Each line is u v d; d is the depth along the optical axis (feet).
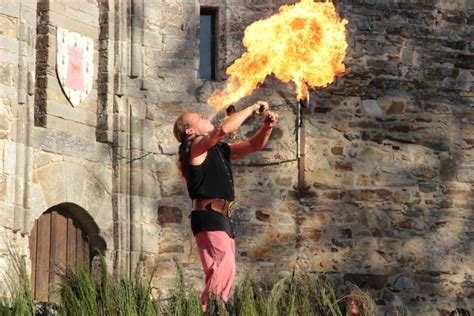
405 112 67.62
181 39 64.64
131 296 28.73
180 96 64.13
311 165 65.31
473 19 69.67
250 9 65.21
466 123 68.80
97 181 61.46
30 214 56.70
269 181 64.44
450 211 67.67
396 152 67.21
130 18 63.57
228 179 31.94
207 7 65.36
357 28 66.80
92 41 62.80
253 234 63.62
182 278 30.81
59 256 59.77
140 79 63.36
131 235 61.82
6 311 27.48
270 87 65.16
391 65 67.56
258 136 32.14
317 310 30.32
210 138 30.86
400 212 66.69
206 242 31.35
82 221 61.21
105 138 62.18
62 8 60.90
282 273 63.77
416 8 68.49
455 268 67.31
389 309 65.46
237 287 30.22
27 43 57.77
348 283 65.05
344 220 65.57
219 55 64.95
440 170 67.92
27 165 56.90
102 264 29.53
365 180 66.33
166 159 63.46
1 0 56.70
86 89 61.82
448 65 68.85
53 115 59.57
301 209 64.85
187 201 63.36
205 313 29.25
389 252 66.13
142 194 62.44
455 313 51.90
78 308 28.25
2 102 55.93
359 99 66.85
